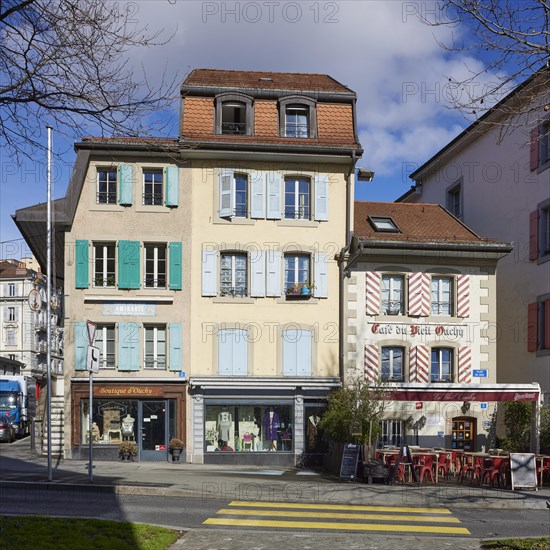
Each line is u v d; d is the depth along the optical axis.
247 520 11.71
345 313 23.44
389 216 26.52
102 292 23.27
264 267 23.84
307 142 24.28
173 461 22.52
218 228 23.84
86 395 22.91
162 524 11.09
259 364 23.53
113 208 23.53
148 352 23.45
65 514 11.66
